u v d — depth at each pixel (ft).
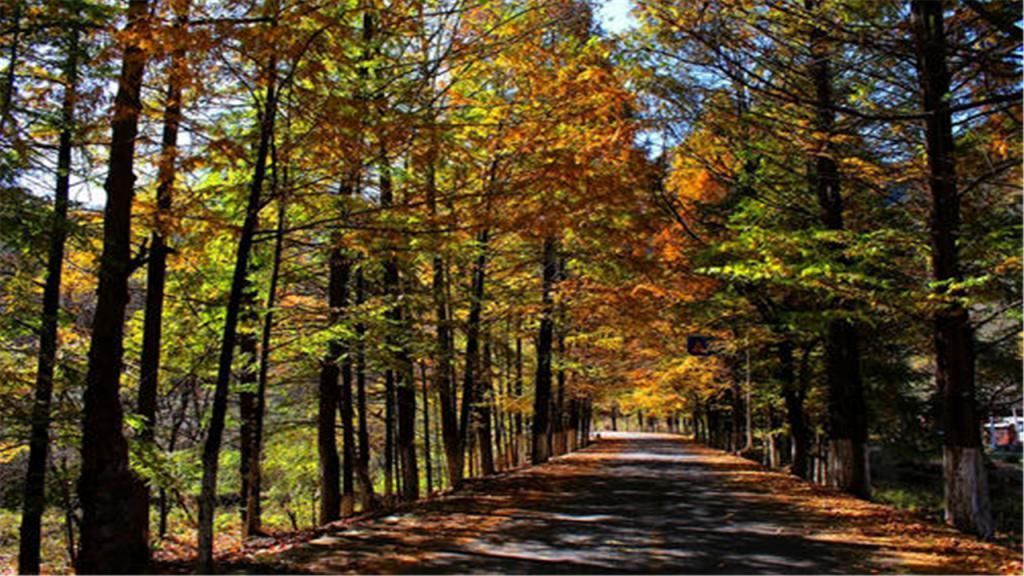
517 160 34.12
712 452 123.54
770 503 45.60
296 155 29.04
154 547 41.52
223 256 43.29
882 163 42.86
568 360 90.63
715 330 73.05
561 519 38.55
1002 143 33.01
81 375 34.73
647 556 28.37
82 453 26.63
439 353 50.03
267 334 39.45
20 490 31.86
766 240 38.42
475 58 33.68
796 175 50.85
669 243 54.19
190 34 23.21
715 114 45.83
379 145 27.58
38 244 30.66
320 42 25.23
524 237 31.32
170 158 26.16
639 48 42.78
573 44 41.73
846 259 42.65
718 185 58.39
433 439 105.91
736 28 41.78
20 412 31.48
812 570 25.89
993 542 32.58
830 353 57.41
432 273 57.93
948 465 36.32
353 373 59.36
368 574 25.38
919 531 34.50
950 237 36.17
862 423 52.34
